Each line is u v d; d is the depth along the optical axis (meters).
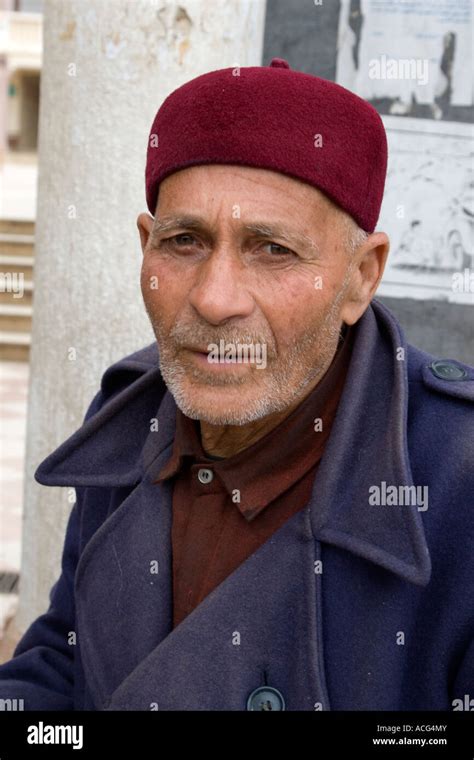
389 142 2.77
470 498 1.14
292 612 1.16
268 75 1.12
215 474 1.26
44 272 2.51
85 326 2.41
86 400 2.44
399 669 1.13
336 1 2.72
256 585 1.17
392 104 2.75
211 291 1.09
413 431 1.21
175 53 2.22
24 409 7.61
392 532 1.12
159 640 1.25
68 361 2.45
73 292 2.41
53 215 2.44
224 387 1.15
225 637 1.16
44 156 2.50
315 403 1.22
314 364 1.18
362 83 2.75
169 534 1.30
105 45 2.25
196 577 1.26
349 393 1.21
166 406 1.38
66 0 2.31
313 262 1.13
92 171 2.33
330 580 1.16
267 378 1.15
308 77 1.14
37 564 2.73
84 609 1.34
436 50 2.71
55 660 1.53
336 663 1.14
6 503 5.06
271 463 1.22
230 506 1.25
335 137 1.12
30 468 2.71
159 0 2.21
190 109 1.12
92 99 2.29
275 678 1.15
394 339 1.27
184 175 1.13
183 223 1.12
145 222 1.32
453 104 2.73
